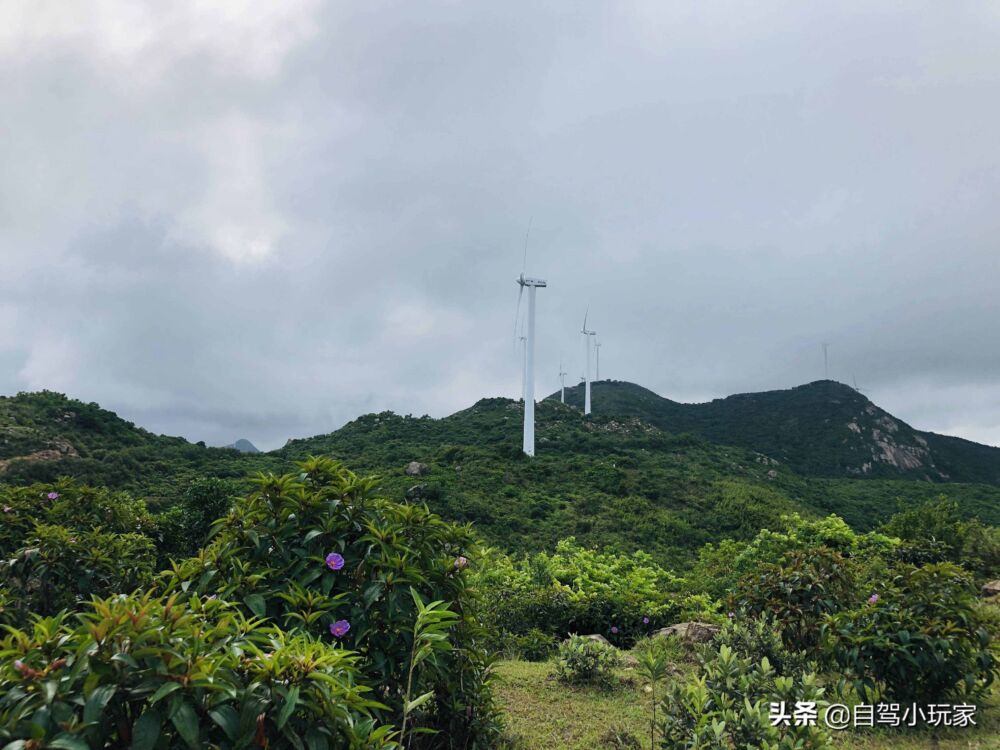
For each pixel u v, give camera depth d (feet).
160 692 6.62
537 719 18.28
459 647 13.44
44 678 6.73
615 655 23.73
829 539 43.65
